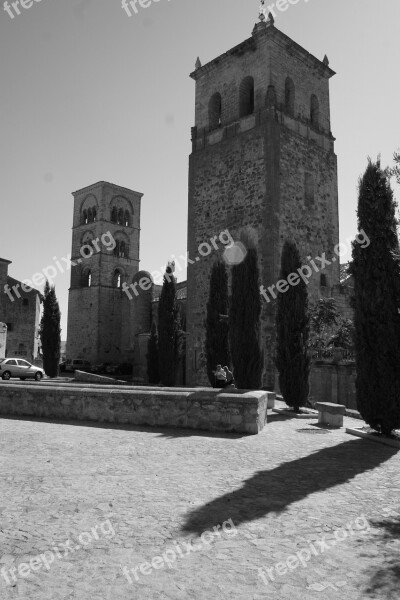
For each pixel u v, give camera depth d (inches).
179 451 406.9
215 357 1007.6
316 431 538.9
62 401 617.0
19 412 650.8
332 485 309.1
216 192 1256.8
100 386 661.3
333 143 1337.4
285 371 733.3
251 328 801.6
